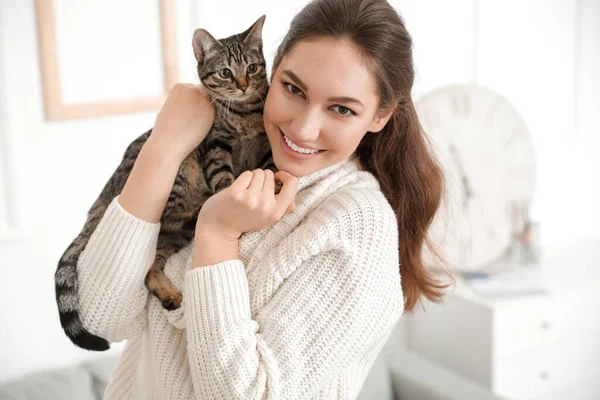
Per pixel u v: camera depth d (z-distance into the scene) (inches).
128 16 76.1
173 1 78.1
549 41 108.7
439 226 91.0
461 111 95.0
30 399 73.1
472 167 96.6
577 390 98.8
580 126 115.0
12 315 76.5
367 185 39.3
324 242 34.1
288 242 35.3
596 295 98.0
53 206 76.3
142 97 78.6
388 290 35.0
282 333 33.1
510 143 98.9
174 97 38.0
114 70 76.4
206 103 38.0
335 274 34.2
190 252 40.6
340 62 32.6
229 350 32.0
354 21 32.9
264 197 33.1
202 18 80.2
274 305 34.1
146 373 39.1
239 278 33.6
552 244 115.5
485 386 91.3
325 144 34.8
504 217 99.9
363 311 33.9
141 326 39.7
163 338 37.7
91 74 75.0
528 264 103.3
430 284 45.8
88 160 77.6
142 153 36.7
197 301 33.0
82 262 36.8
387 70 34.6
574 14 110.4
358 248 34.3
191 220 41.7
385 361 88.7
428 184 43.2
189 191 43.6
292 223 36.8
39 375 76.6
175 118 37.2
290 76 33.4
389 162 42.5
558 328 94.7
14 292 76.1
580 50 112.0
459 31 99.3
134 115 80.0
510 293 93.6
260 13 83.9
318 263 34.5
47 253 77.0
